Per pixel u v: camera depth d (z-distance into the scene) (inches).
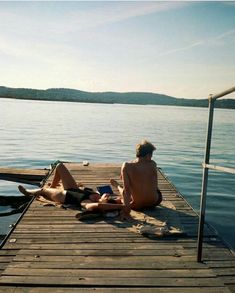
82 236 205.5
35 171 482.6
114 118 2568.9
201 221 169.2
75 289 142.4
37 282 146.7
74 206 269.3
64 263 166.9
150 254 180.5
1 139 1051.3
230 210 398.3
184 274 157.4
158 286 146.0
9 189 488.1
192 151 932.6
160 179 392.2
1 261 170.9
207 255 181.5
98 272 157.6
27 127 1478.8
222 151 924.6
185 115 3914.9
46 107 4126.5
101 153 852.0
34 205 271.6
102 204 239.3
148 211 259.1
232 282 155.5
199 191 493.0
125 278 152.3
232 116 4372.5
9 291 140.3
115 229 218.4
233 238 308.3
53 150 875.4
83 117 2481.5
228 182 555.2
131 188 251.9
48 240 198.2
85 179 380.8
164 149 963.3
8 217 371.6
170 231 209.6
